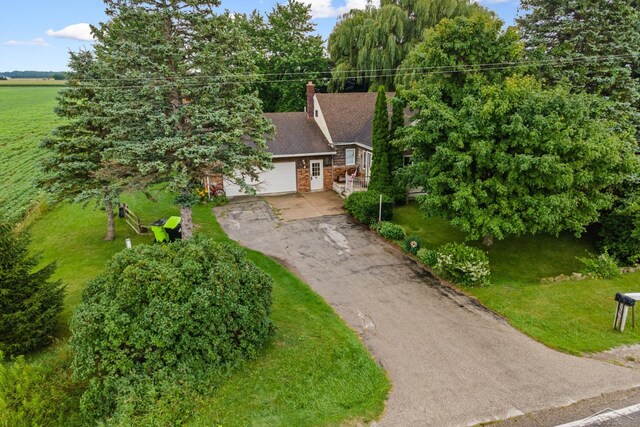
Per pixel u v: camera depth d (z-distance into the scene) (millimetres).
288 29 35156
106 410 6527
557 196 11250
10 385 6582
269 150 21422
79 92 13438
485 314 10297
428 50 13656
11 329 8086
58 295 9086
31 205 19828
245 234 16359
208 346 7238
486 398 7039
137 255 7832
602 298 10867
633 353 8430
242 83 12875
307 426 6316
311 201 20859
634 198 13359
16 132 37469
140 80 11344
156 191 21516
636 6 16828
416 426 6367
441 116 12023
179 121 12273
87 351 6805
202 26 11562
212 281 7457
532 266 13820
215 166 12484
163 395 6566
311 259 14008
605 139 11727
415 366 8070
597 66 15555
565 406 6793
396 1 33438
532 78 12430
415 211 18656
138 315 7059
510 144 11570
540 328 9484
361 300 11164
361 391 7188
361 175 22344
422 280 12406
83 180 13648
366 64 33156
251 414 6512
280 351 8250
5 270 8188
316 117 24172
